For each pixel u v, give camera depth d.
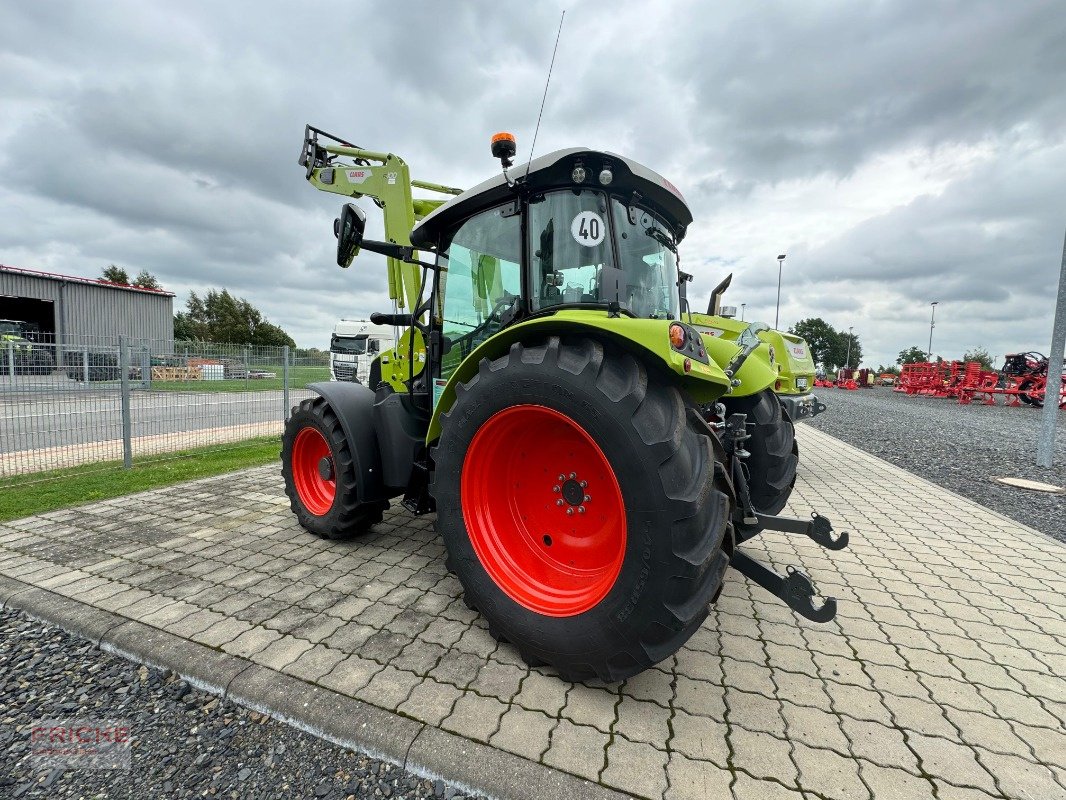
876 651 2.26
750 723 1.78
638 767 1.56
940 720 1.82
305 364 9.16
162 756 1.64
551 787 1.48
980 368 17.86
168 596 2.60
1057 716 1.86
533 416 2.04
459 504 2.20
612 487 2.01
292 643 2.19
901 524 4.09
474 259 2.85
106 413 6.15
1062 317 6.15
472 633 2.30
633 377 1.81
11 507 4.09
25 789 1.51
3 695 1.91
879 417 12.58
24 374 5.13
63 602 2.51
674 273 2.99
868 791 1.50
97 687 1.96
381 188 4.73
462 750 1.61
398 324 3.51
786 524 2.30
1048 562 3.31
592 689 1.94
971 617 2.58
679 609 1.71
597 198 2.41
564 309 2.39
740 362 2.53
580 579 2.07
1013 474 6.05
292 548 3.28
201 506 4.16
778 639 2.35
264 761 1.63
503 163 2.79
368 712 1.77
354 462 3.16
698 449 1.82
